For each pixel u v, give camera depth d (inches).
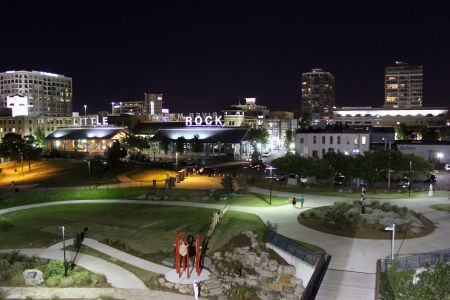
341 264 1628.9
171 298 1589.6
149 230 2405.3
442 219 2314.2
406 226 2066.9
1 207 3142.2
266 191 3319.4
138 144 6540.4
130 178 4234.7
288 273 1722.4
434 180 3986.2
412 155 3513.8
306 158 3627.0
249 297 1633.9
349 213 2257.6
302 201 2677.2
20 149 5378.9
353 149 5142.7
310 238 1966.0
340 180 3831.2
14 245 2167.8
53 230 2447.1
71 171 4837.6
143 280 1747.0
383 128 6225.4
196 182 3887.8
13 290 1633.9
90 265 1887.3
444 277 1334.9
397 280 1369.3
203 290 1657.2
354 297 1336.1
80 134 7578.7
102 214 2837.1
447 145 4869.6
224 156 6195.9
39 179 4495.6
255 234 2098.9
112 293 1615.4
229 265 1867.6
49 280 1688.0
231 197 3078.2
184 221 2534.5
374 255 1724.9
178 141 6289.4
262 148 7170.3
